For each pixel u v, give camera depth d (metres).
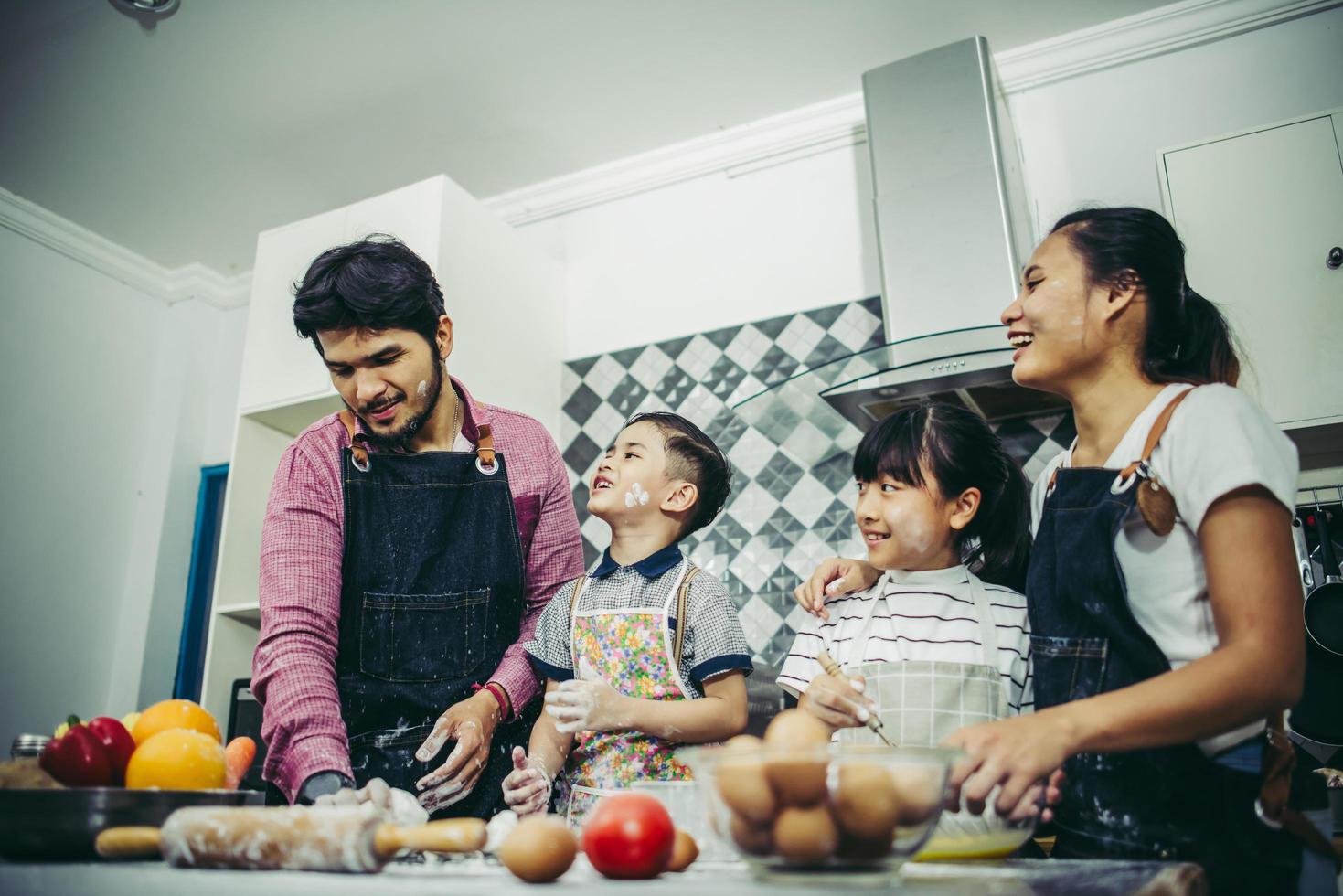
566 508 1.55
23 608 2.75
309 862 0.72
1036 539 1.14
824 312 2.46
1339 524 1.92
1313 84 2.11
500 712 1.31
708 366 2.54
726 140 2.64
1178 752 0.92
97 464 3.00
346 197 2.89
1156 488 0.98
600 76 2.42
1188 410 0.98
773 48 2.34
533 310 2.65
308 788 1.09
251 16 2.23
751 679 1.94
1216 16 2.20
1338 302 1.80
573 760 1.34
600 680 1.25
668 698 1.33
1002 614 1.32
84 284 3.05
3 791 0.77
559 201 2.85
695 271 2.65
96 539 2.96
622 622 1.37
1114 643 1.01
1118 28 2.26
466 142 2.66
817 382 1.81
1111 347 1.09
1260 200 1.91
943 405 1.42
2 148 2.65
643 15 2.22
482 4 2.19
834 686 1.09
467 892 0.60
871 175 2.11
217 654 2.31
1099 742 0.81
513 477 1.49
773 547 2.26
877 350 1.71
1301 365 1.80
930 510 1.34
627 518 1.46
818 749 0.67
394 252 1.40
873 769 0.66
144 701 2.89
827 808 0.66
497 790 1.31
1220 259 1.91
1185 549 0.97
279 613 1.24
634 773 1.26
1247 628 0.84
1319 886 0.86
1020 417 2.08
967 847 0.87
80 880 0.69
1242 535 0.88
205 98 2.49
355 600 1.33
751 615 2.23
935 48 2.22
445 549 1.39
